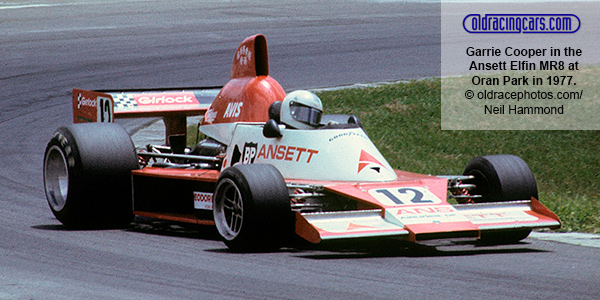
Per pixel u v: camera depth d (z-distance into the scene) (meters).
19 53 84.94
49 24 104.56
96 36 95.06
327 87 68.38
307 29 98.62
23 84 71.44
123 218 29.92
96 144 29.22
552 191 41.94
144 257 23.80
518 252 24.61
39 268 22.38
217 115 31.14
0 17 111.44
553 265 22.55
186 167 30.73
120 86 69.88
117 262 23.08
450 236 22.67
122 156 29.56
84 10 118.38
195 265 22.53
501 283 20.22
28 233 28.20
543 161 48.25
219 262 22.89
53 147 29.91
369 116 58.06
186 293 19.36
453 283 20.20
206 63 79.81
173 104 36.97
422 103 60.47
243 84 30.58
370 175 25.64
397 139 52.34
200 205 27.02
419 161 46.91
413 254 24.17
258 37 30.73
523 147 50.66
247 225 23.30
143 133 58.47
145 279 20.88
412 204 23.91
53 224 30.44
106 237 27.59
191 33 96.81
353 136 26.67
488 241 26.31
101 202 29.14
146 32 97.81
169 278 20.95
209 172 28.38
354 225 22.80
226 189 24.62
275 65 78.56
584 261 23.17
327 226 22.62
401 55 83.38
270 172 23.88
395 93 63.75
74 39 93.06
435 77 69.75
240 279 20.72
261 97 29.89
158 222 31.59
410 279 20.64
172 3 124.94
